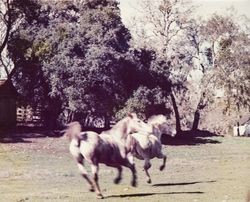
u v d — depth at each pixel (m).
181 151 31.09
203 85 48.75
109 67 39.75
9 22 43.38
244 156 26.19
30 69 43.75
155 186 15.78
